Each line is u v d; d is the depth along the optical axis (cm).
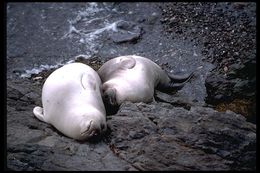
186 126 1380
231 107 1667
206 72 1897
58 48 2092
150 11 2230
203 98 1773
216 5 2214
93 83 1512
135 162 1261
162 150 1291
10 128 1411
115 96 1570
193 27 2119
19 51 2091
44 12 2275
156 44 2069
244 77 1733
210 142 1316
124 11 2252
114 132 1379
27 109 1544
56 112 1445
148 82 1648
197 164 1248
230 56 1947
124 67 1680
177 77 1877
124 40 2089
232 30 2073
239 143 1320
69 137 1410
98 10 2269
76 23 2209
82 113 1389
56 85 1480
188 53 2003
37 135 1381
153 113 1455
